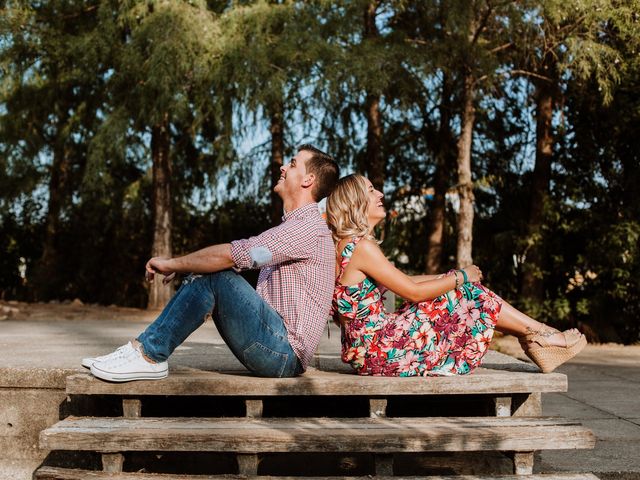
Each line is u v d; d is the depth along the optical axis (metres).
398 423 2.98
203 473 3.31
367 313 3.07
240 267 2.87
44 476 2.83
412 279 3.31
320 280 3.01
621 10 9.81
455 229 14.30
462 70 11.28
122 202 14.68
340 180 3.16
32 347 4.63
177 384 2.95
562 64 10.52
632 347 10.87
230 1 12.12
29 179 14.09
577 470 3.58
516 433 2.83
